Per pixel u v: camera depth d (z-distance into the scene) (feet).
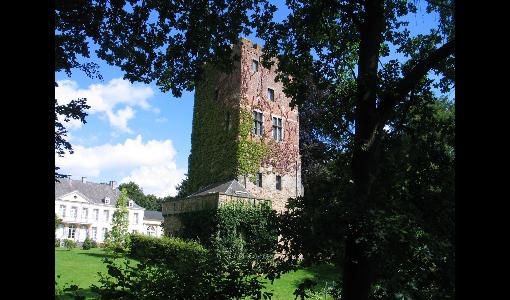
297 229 15.94
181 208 89.61
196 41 24.93
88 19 20.27
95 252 98.63
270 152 98.84
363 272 16.37
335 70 26.84
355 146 18.28
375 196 16.55
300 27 26.09
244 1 25.82
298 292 17.26
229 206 79.51
